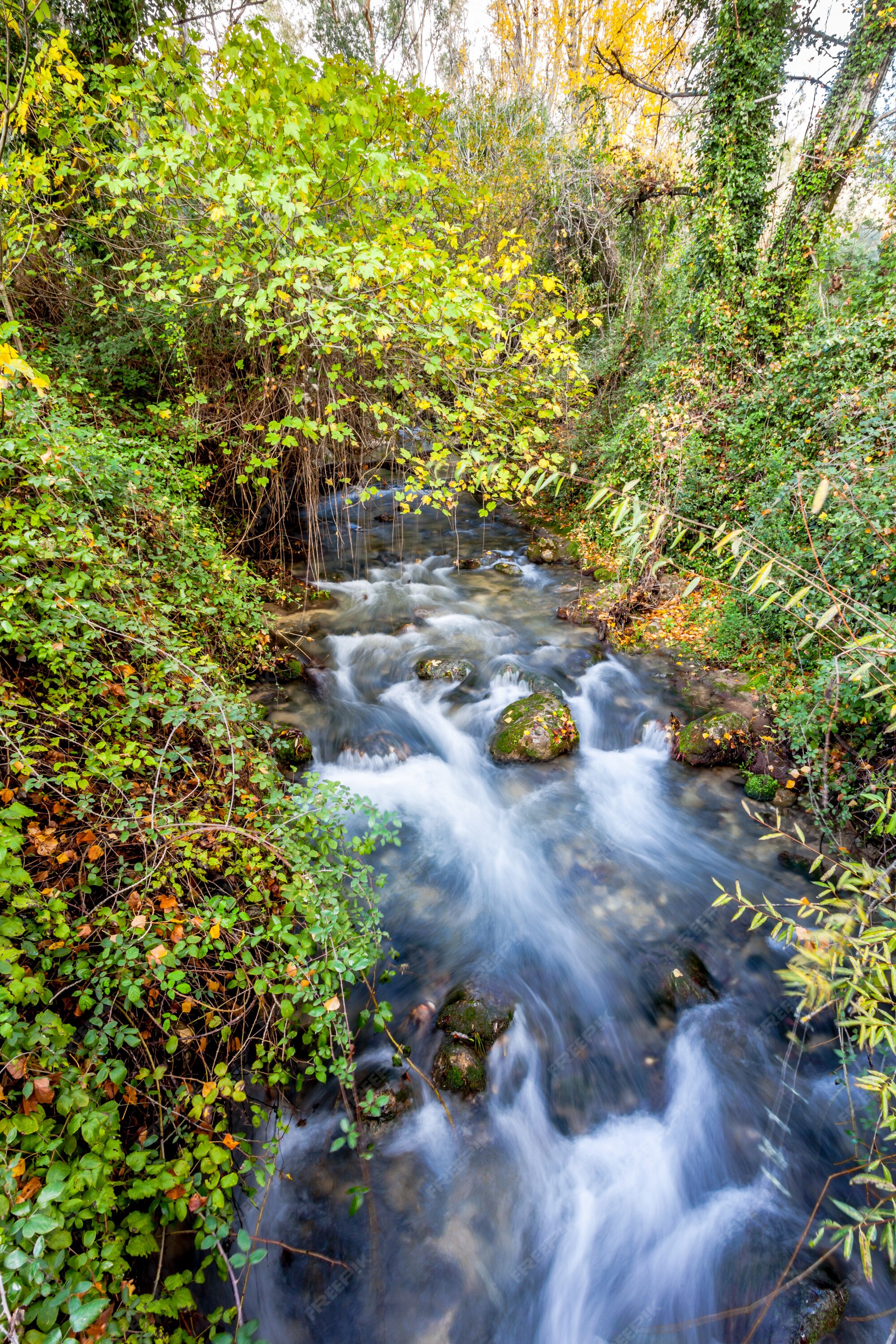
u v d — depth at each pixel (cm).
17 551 329
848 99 866
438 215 692
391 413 531
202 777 347
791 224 898
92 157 495
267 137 443
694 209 971
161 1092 246
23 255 513
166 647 368
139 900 261
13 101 435
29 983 195
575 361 520
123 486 445
